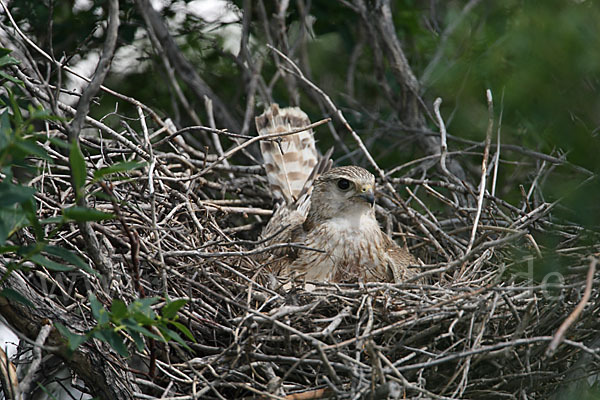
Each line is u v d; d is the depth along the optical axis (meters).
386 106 16.38
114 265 10.13
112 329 7.72
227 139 15.16
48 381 10.04
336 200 11.92
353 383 8.55
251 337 8.89
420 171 14.48
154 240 11.05
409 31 15.21
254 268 11.20
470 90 12.16
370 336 8.77
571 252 10.27
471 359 8.91
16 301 8.75
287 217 13.11
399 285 9.77
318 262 11.91
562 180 11.45
